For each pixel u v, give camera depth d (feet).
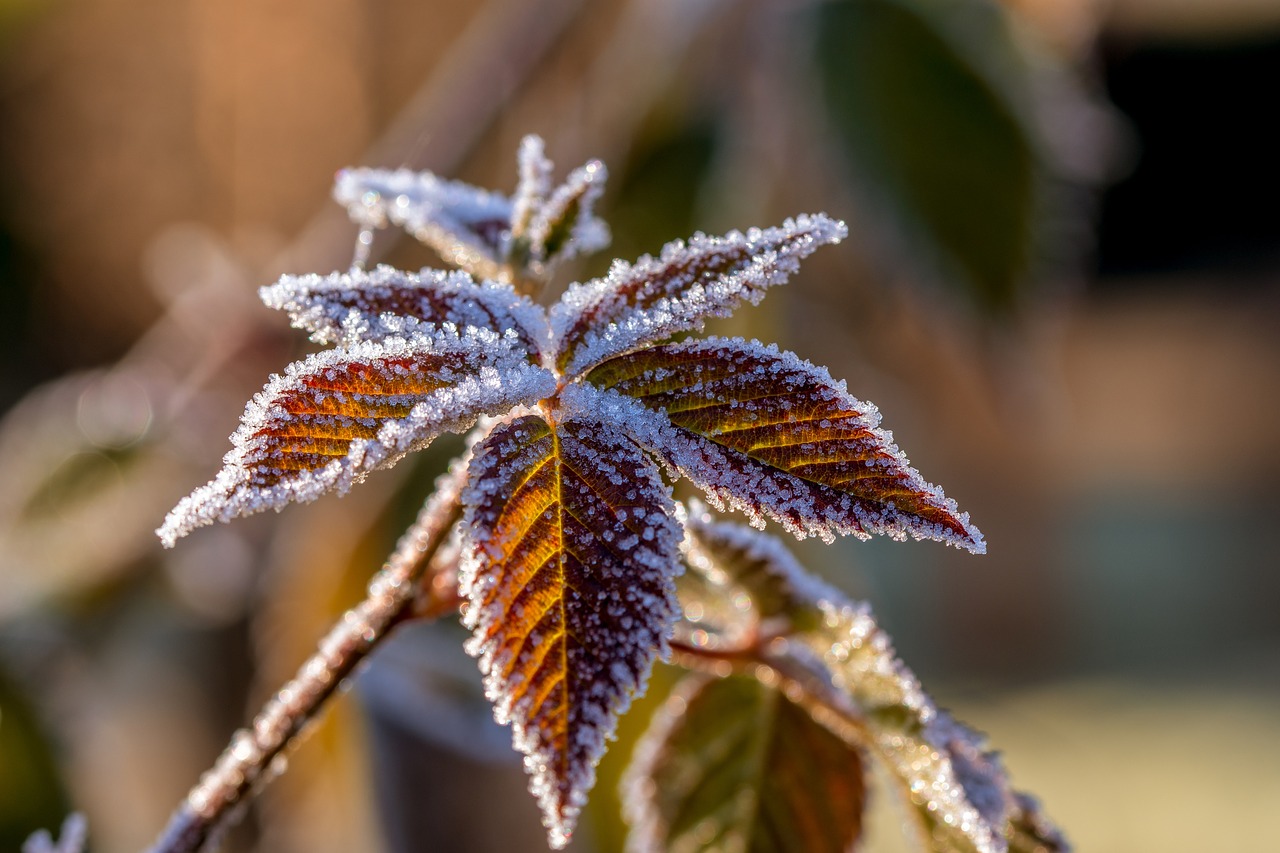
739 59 2.20
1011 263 2.14
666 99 2.21
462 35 2.96
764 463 0.95
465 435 1.87
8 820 1.97
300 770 1.84
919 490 0.93
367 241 1.12
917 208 2.11
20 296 6.43
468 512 0.94
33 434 2.35
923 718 1.06
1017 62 2.14
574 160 2.25
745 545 1.09
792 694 1.10
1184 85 10.46
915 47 2.10
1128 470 8.28
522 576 0.93
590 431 0.95
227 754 1.05
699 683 1.15
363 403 0.94
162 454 2.25
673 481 0.96
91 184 5.64
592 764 0.91
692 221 2.15
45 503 2.25
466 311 0.98
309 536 1.97
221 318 2.16
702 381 0.96
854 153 2.11
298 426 0.93
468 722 1.43
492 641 0.92
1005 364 2.20
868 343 2.47
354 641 1.04
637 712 1.49
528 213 1.07
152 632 2.27
